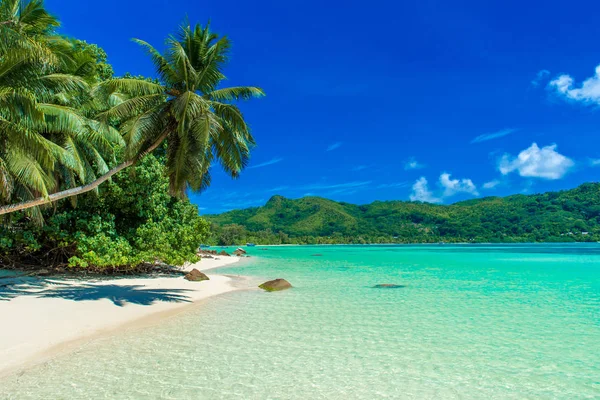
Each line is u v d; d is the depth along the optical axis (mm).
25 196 17266
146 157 21891
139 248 21688
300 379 7309
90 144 18156
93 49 23281
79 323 10984
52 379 7051
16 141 12062
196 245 25000
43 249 22797
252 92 15773
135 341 9633
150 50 14938
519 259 46281
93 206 21047
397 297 16828
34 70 12430
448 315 13078
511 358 8625
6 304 12594
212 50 15117
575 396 6680
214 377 7336
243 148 16828
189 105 13445
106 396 6359
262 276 26719
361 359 8500
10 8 12836
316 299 16281
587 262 40000
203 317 12570
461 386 7070
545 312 13586
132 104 14719
